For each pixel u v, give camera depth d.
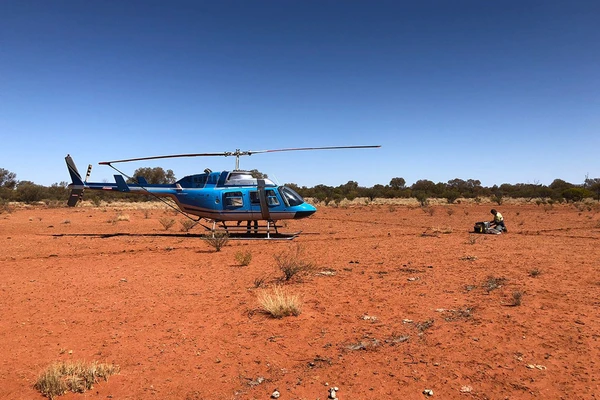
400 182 92.56
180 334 5.69
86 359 4.88
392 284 8.38
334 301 7.21
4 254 13.10
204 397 3.96
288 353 4.98
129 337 5.60
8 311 6.89
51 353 5.08
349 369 4.48
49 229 21.67
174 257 12.50
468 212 37.38
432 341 5.20
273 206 17.38
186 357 4.91
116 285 8.72
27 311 6.88
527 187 80.44
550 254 11.80
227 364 4.70
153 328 5.96
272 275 9.56
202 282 8.94
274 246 14.88
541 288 7.75
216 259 12.06
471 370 4.36
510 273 9.17
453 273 9.33
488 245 14.01
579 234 17.45
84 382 4.20
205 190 17.94
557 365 4.41
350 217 31.22
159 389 4.14
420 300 7.13
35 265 11.20
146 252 13.53
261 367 4.61
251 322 6.15
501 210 40.34
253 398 3.92
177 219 29.38
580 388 3.89
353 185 91.88
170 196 18.52
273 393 3.97
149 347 5.24
